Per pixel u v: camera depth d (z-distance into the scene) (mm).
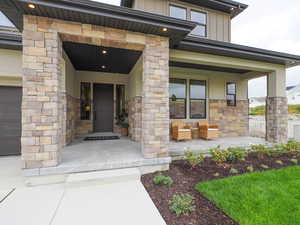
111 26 3209
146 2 5945
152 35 3566
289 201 2330
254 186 2791
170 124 6477
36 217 2053
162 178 2965
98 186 2873
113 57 5047
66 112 4785
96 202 2395
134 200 2451
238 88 7602
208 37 6793
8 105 4723
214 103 7191
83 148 4488
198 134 6676
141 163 3453
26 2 2434
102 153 3947
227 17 7215
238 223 1910
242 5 6801
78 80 6684
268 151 4699
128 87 7176
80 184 2812
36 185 2848
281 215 2029
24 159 2781
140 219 2025
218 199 2398
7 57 4402
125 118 7141
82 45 4113
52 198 2486
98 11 2805
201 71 6965
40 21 2828
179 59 4562
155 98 3598
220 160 4000
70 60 5309
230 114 7449
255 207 2193
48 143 2895
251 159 4348
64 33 2975
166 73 3682
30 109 2789
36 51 2811
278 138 5699
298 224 1872
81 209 2227
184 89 6816
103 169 3223
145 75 3551
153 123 3576
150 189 2779
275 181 2998
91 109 7023
